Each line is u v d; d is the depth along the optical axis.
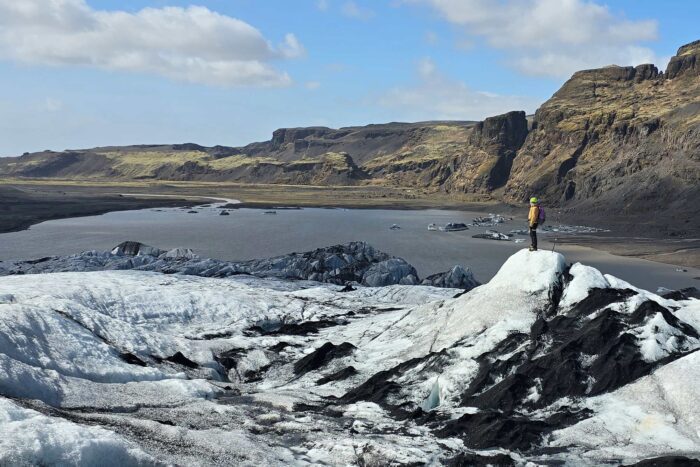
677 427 22.98
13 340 29.02
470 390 28.30
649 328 28.58
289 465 20.94
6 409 18.91
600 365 27.14
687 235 161.62
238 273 75.06
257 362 38.84
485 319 33.69
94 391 27.42
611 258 121.81
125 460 18.25
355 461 21.55
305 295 58.25
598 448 22.45
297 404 28.94
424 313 40.47
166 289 53.31
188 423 24.69
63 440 17.58
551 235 168.62
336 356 37.06
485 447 23.12
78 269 77.19
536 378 27.27
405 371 31.88
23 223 182.00
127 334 37.81
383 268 80.19
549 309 33.03
